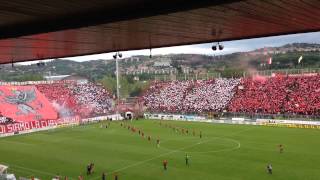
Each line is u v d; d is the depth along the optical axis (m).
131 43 15.13
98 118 85.50
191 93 94.62
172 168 39.94
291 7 9.48
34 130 71.44
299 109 73.25
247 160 42.44
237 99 84.75
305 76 85.06
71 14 9.73
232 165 40.38
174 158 44.53
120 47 16.42
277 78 87.62
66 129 72.50
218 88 92.38
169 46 16.52
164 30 11.98
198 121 77.69
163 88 101.81
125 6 9.06
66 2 8.37
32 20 10.36
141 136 61.31
